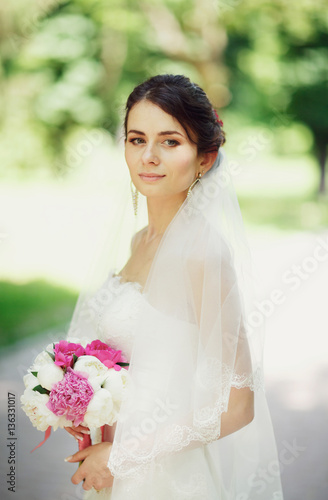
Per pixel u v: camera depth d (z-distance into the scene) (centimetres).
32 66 1873
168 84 247
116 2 1853
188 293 243
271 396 694
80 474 247
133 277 279
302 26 2089
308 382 741
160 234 274
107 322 263
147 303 249
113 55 1891
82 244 1370
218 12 1923
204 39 1930
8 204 1681
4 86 1884
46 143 1928
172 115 245
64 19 1872
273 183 2914
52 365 238
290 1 2044
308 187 2795
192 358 244
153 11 1878
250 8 1992
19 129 1912
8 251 1302
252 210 2161
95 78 1875
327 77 2219
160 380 243
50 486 477
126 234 310
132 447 235
